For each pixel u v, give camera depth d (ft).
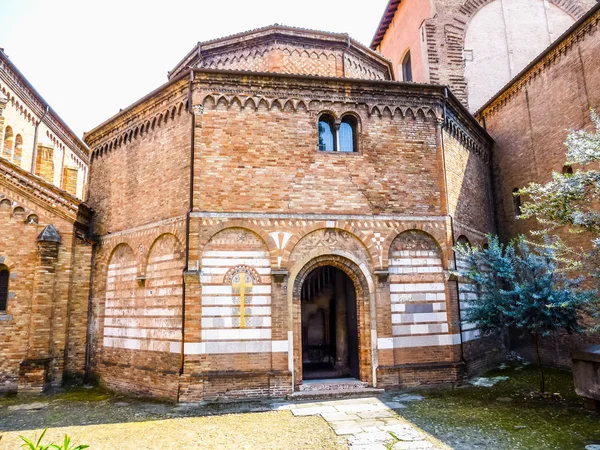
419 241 52.49
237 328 46.70
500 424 36.55
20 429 38.17
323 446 32.14
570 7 85.71
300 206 49.88
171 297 49.21
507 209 69.82
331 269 70.08
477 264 54.34
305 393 45.83
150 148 55.67
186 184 49.55
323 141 52.80
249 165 49.73
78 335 58.13
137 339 52.54
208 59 64.18
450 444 32.17
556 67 61.16
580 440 32.68
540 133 63.82
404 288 50.98
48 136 90.38
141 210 55.21
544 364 61.77
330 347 68.23
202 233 47.67
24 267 55.72
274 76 51.01
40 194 57.52
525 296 44.29
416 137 54.29
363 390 46.83
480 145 69.15
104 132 63.82
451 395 46.34
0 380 52.90
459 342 51.62
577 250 56.59
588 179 37.76
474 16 83.92
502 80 81.87
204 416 40.37
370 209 51.39
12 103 74.95
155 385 48.42
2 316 54.08
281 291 47.80
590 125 55.26
